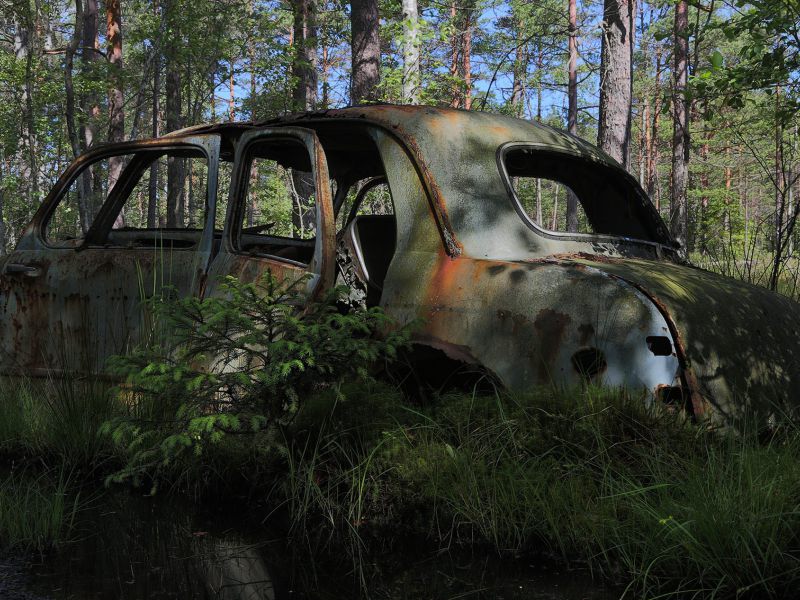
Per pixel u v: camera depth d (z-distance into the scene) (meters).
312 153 3.55
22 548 2.74
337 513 2.91
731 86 5.09
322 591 2.32
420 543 2.69
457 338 3.02
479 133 3.61
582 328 2.75
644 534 2.36
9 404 4.13
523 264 2.98
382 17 16.64
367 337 3.35
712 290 3.00
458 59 29.09
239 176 3.94
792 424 2.82
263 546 2.72
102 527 2.94
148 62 12.22
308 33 17.97
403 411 3.14
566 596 2.22
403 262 3.29
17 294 4.46
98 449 3.72
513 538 2.63
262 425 3.10
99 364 4.10
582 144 4.11
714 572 2.21
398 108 3.66
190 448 3.21
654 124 38.03
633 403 2.63
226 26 14.91
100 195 13.74
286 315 3.05
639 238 4.11
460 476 2.75
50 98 19.53
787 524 2.25
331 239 3.42
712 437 2.57
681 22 16.44
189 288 3.88
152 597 2.29
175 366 3.01
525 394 2.81
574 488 2.58
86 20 19.27
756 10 4.63
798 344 3.18
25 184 21.28
